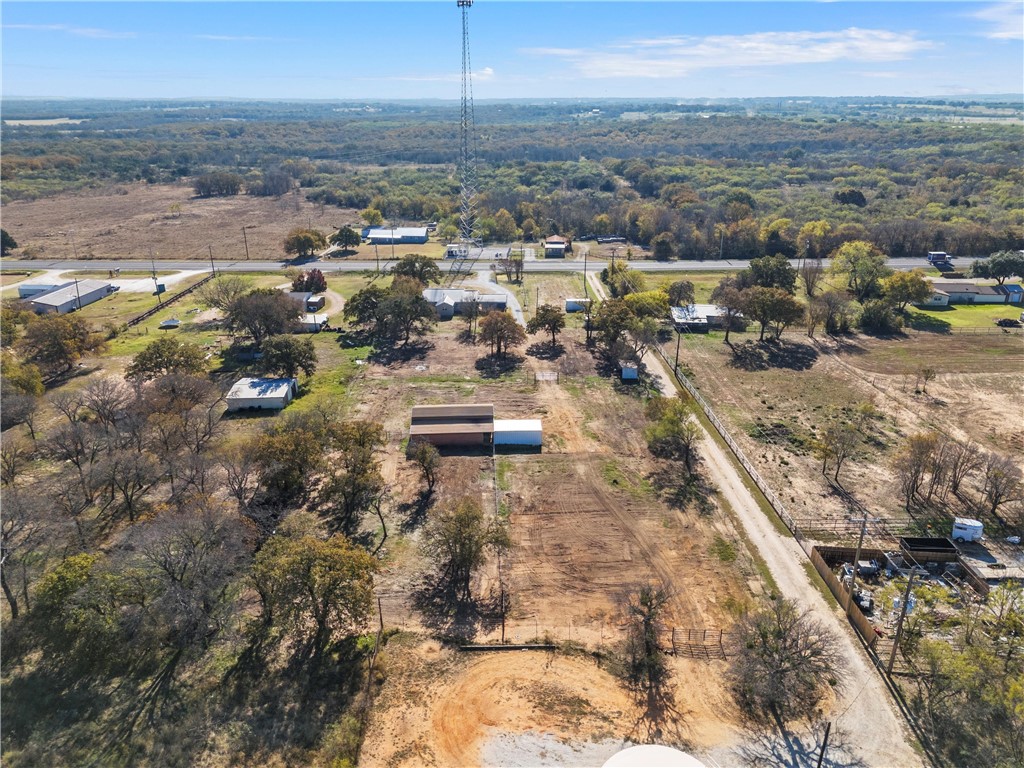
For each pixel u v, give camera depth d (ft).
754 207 645.92
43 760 117.80
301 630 148.97
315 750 121.19
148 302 396.57
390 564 171.73
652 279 444.96
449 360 312.50
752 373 297.74
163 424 205.57
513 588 164.55
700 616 155.43
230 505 188.75
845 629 151.02
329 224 629.51
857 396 273.75
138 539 152.15
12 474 199.00
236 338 334.85
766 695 128.47
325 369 301.02
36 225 616.80
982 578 166.20
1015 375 292.40
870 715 129.90
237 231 594.65
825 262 482.28
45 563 166.61
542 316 322.75
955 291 399.44
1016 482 195.21
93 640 143.74
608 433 242.99
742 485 209.67
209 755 119.85
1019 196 620.90
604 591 163.63
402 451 228.43
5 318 321.93
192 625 145.59
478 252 528.63
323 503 196.85
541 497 203.00
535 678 138.21
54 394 241.14
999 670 131.03
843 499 203.10
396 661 141.79
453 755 121.29
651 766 105.09
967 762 119.65
